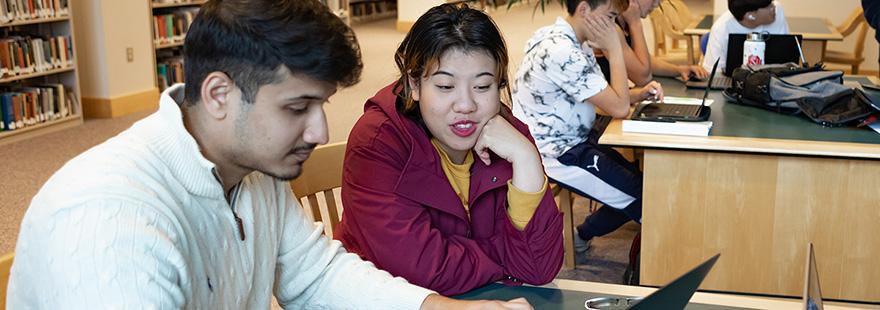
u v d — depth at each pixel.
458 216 1.68
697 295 1.53
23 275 1.05
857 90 2.96
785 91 3.06
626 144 2.71
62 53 6.45
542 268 1.62
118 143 1.09
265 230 1.33
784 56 3.98
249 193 1.28
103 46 6.77
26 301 1.06
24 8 6.04
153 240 1.02
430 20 1.60
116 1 6.87
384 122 1.68
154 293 1.01
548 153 3.19
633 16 3.83
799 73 3.22
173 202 1.10
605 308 1.49
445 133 1.63
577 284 1.63
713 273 2.84
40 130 6.29
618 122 3.02
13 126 6.05
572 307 1.52
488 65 1.59
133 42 7.09
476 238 1.73
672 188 2.79
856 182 2.65
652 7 3.83
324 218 4.14
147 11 7.18
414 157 1.66
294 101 1.07
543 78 3.12
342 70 1.07
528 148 1.62
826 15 8.07
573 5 3.13
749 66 3.36
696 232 2.81
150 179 1.08
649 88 3.34
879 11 4.28
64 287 0.99
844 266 2.73
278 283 1.45
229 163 1.15
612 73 3.12
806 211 2.71
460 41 1.57
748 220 2.76
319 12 1.06
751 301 1.52
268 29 1.02
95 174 1.04
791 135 2.76
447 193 1.68
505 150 1.62
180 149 1.11
